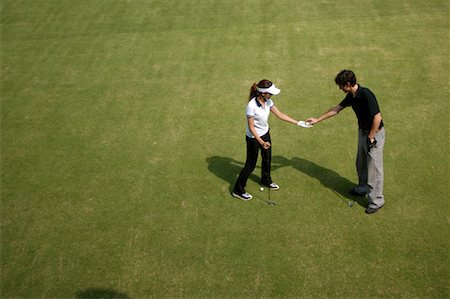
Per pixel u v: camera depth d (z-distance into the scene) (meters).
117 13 10.95
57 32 10.31
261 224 4.96
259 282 4.28
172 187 5.64
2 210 5.50
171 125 6.88
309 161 5.90
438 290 4.05
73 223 5.21
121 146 6.51
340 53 8.40
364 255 4.46
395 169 5.57
